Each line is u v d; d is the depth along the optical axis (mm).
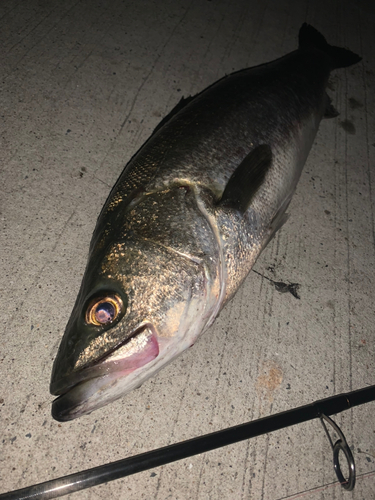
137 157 394
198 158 380
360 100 684
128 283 315
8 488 332
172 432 376
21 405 355
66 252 423
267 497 378
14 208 430
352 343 467
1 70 506
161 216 345
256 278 469
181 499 357
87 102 519
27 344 375
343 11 833
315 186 560
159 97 559
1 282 393
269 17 743
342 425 426
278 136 443
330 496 392
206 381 404
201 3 701
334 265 508
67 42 558
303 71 518
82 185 463
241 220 378
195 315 338
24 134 472
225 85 446
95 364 300
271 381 422
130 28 611
